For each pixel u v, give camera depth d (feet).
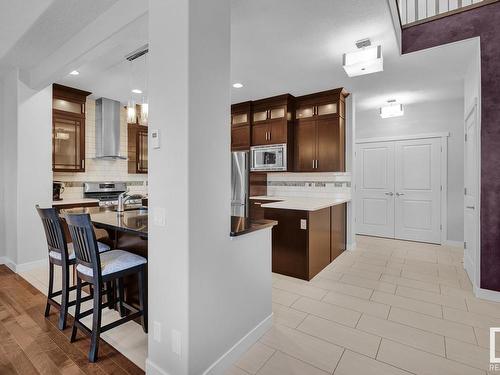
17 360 5.93
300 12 7.42
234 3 6.99
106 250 7.70
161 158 5.26
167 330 5.23
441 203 16.43
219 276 5.60
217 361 5.56
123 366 5.81
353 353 6.25
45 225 7.61
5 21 7.91
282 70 11.35
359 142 19.02
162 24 5.23
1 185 12.32
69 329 7.13
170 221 5.12
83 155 14.37
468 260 11.12
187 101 4.82
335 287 9.97
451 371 5.69
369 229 18.89
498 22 8.67
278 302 8.77
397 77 12.16
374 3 7.11
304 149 14.87
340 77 12.11
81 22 8.01
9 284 10.06
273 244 11.50
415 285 10.14
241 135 16.29
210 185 5.34
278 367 5.81
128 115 10.03
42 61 10.47
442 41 9.44
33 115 11.62
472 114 10.28
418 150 17.11
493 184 8.92
